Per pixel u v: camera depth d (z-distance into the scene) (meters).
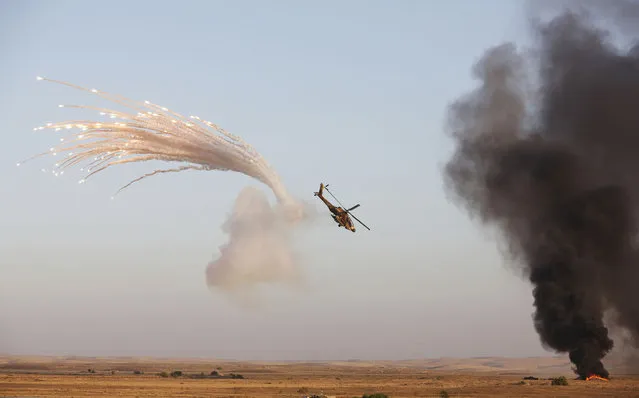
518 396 73.31
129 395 71.75
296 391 81.38
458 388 87.88
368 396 66.31
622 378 105.12
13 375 122.38
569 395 74.38
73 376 124.12
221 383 101.06
